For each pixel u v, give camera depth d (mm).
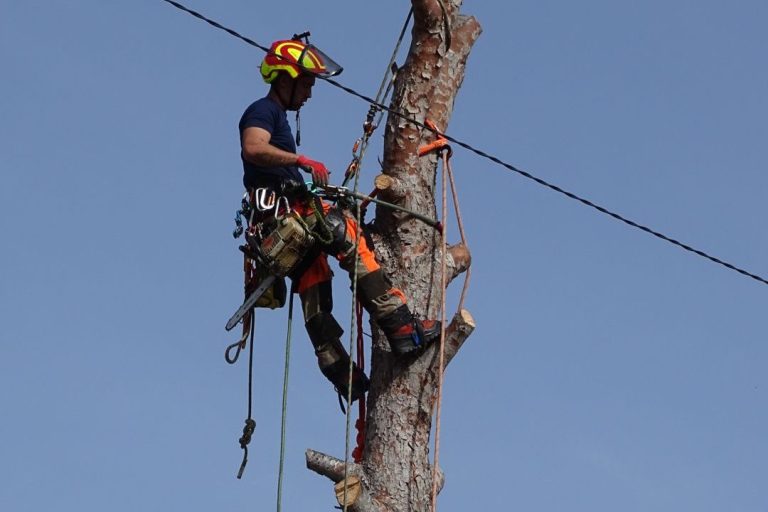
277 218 23328
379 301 23547
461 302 24562
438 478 24172
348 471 23734
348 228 23516
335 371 24234
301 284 24109
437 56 24859
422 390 24000
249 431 24453
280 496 22578
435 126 24719
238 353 24281
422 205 24547
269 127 23484
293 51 23969
